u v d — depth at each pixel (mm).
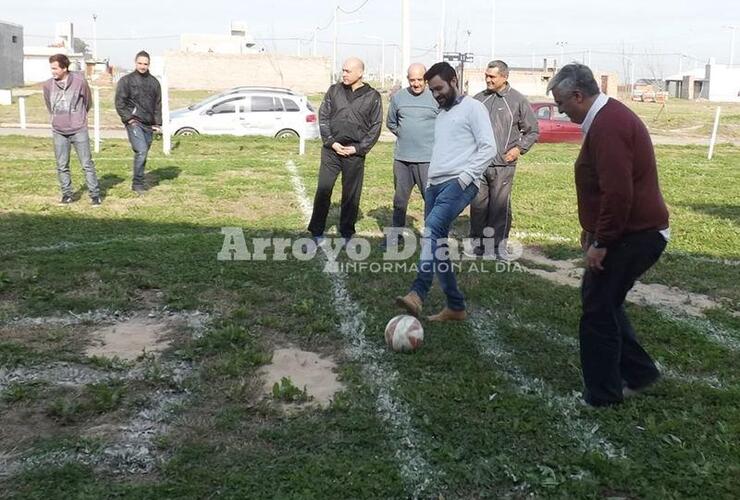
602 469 3893
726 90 77125
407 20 22609
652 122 36844
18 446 4066
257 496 3631
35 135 21828
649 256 4406
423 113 8219
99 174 13695
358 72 8250
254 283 7129
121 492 3637
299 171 15172
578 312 6461
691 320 6488
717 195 13398
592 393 4645
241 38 80625
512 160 8188
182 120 22156
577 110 4375
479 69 57188
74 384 4855
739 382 5137
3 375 4953
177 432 4270
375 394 4789
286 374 5137
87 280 7008
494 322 6227
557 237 9680
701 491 3721
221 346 5574
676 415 4531
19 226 9141
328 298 6742
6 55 58625
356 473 3836
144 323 6070
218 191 12305
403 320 5574
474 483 3803
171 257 7871
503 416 4480
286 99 22891
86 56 86562
